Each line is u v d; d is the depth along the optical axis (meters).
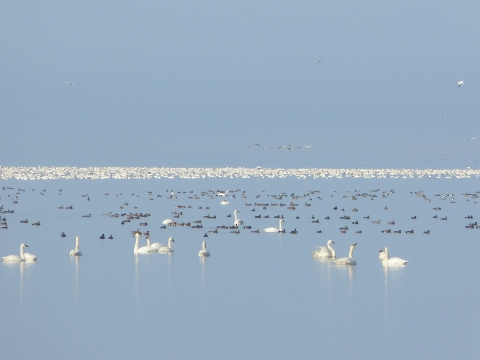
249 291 78.62
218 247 106.19
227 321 68.19
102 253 100.62
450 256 99.75
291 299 75.38
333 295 77.12
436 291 78.69
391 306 73.06
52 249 103.62
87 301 74.38
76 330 65.62
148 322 67.88
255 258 97.19
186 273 87.06
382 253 97.00
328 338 63.91
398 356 59.81
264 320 68.69
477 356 59.72
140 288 79.44
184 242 111.12
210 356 59.62
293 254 100.44
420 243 111.94
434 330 66.00
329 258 97.56
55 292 77.81
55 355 59.84
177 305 73.25
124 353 60.28
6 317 69.12
